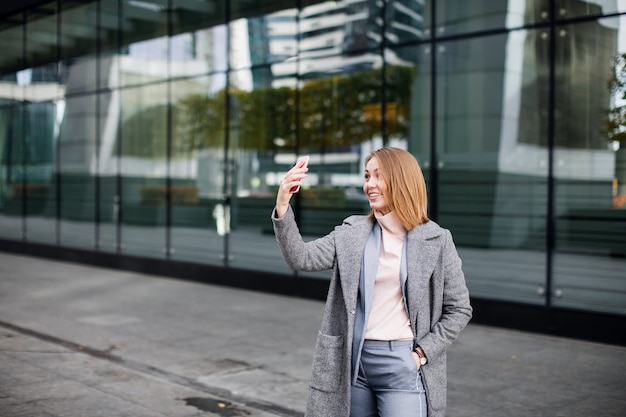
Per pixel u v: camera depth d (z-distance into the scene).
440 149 9.89
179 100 13.12
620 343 7.74
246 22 12.01
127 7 14.09
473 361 7.03
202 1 12.68
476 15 9.50
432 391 2.89
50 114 16.19
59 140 15.93
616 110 8.24
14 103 17.30
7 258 16.41
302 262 2.95
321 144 11.06
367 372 2.90
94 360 6.83
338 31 10.88
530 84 9.01
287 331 8.45
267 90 11.74
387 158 2.96
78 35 15.26
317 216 11.11
